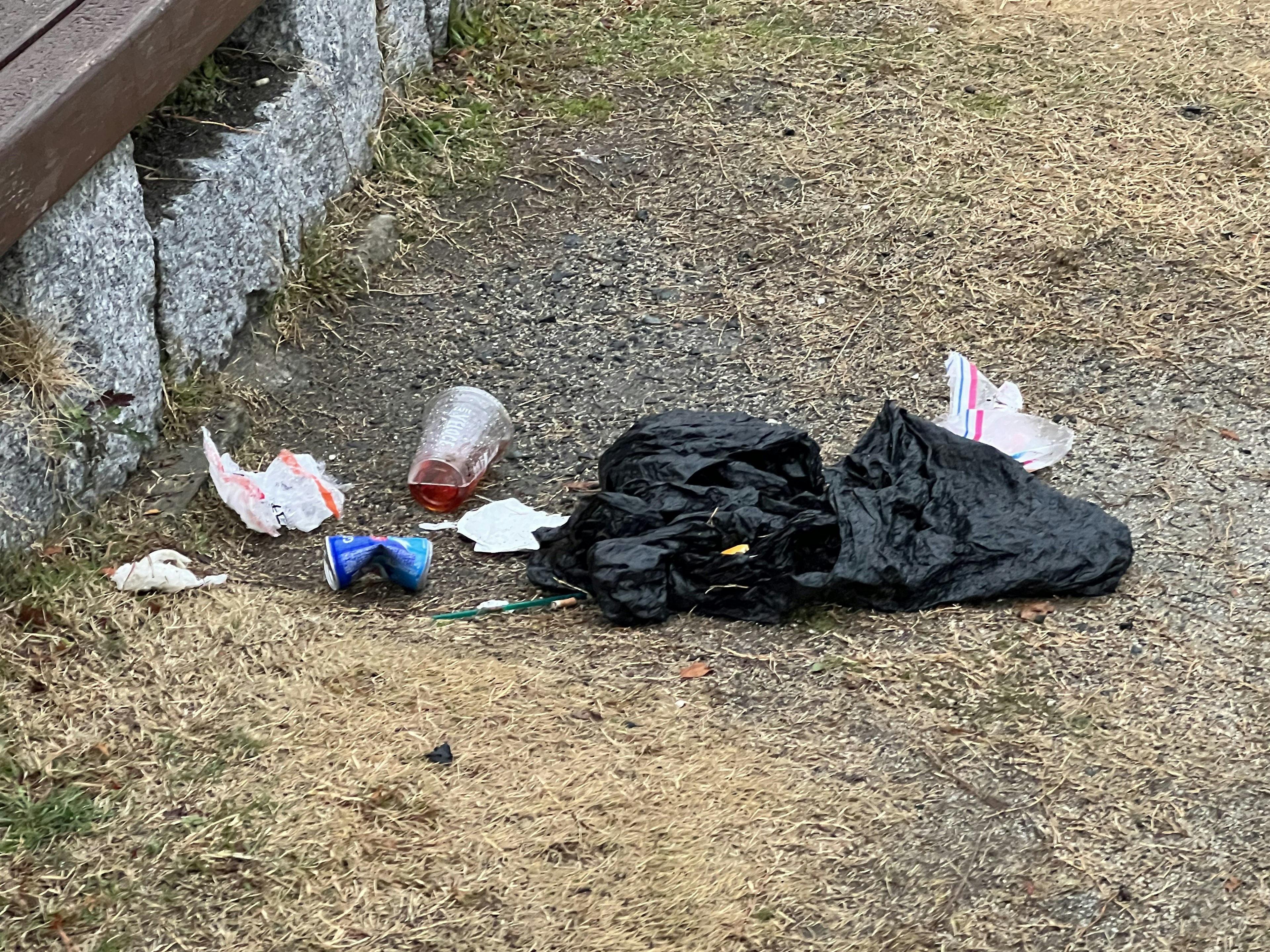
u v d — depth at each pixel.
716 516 2.58
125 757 2.38
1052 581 2.56
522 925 2.21
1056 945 2.19
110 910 2.21
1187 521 2.69
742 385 3.03
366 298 3.22
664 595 2.57
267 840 2.28
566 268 3.30
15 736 2.39
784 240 3.35
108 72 2.62
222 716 2.43
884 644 2.52
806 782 2.35
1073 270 3.23
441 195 3.45
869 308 3.18
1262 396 2.92
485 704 2.45
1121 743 2.38
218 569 2.67
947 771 2.36
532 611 2.61
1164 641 2.51
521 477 2.86
